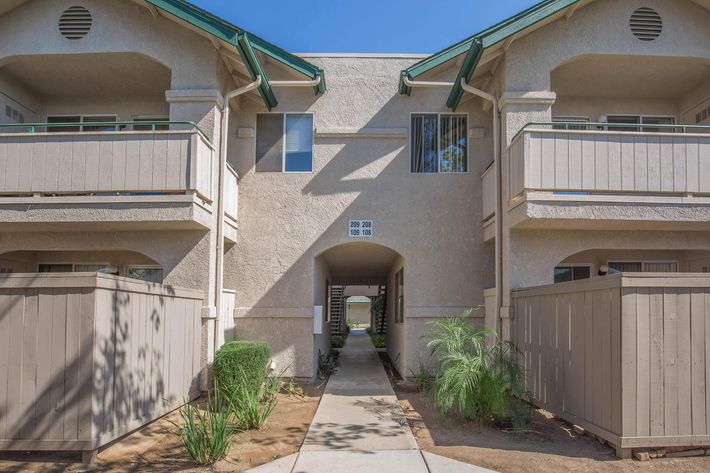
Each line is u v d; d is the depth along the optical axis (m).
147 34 9.33
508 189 8.80
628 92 10.78
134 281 6.31
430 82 9.87
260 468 5.28
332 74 10.78
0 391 5.43
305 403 8.36
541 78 9.02
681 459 5.44
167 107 11.16
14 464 5.45
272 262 10.30
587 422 6.12
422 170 10.70
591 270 11.16
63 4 9.37
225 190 9.51
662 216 7.90
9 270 10.58
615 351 5.54
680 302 5.53
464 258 10.35
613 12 9.13
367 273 15.95
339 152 10.54
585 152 7.97
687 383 5.46
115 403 5.84
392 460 5.46
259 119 10.77
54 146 8.29
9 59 9.43
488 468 5.24
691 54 9.11
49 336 5.46
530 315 8.00
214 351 8.95
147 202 8.16
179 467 5.36
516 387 6.82
